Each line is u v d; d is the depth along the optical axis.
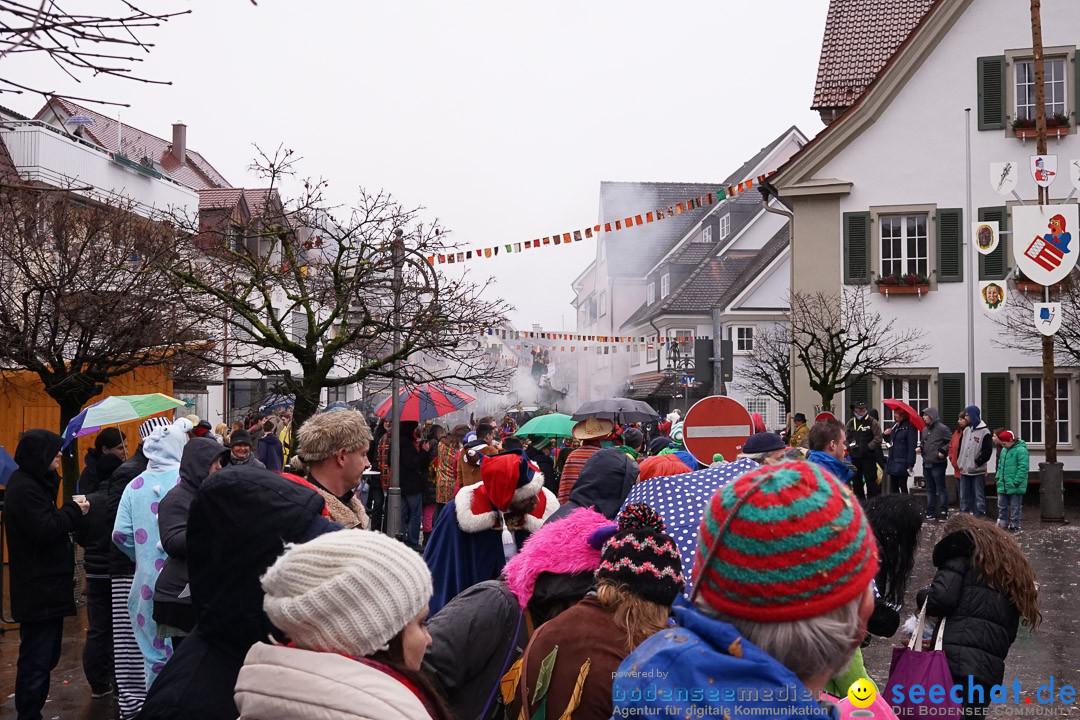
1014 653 8.30
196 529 3.06
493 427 13.42
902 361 24.31
